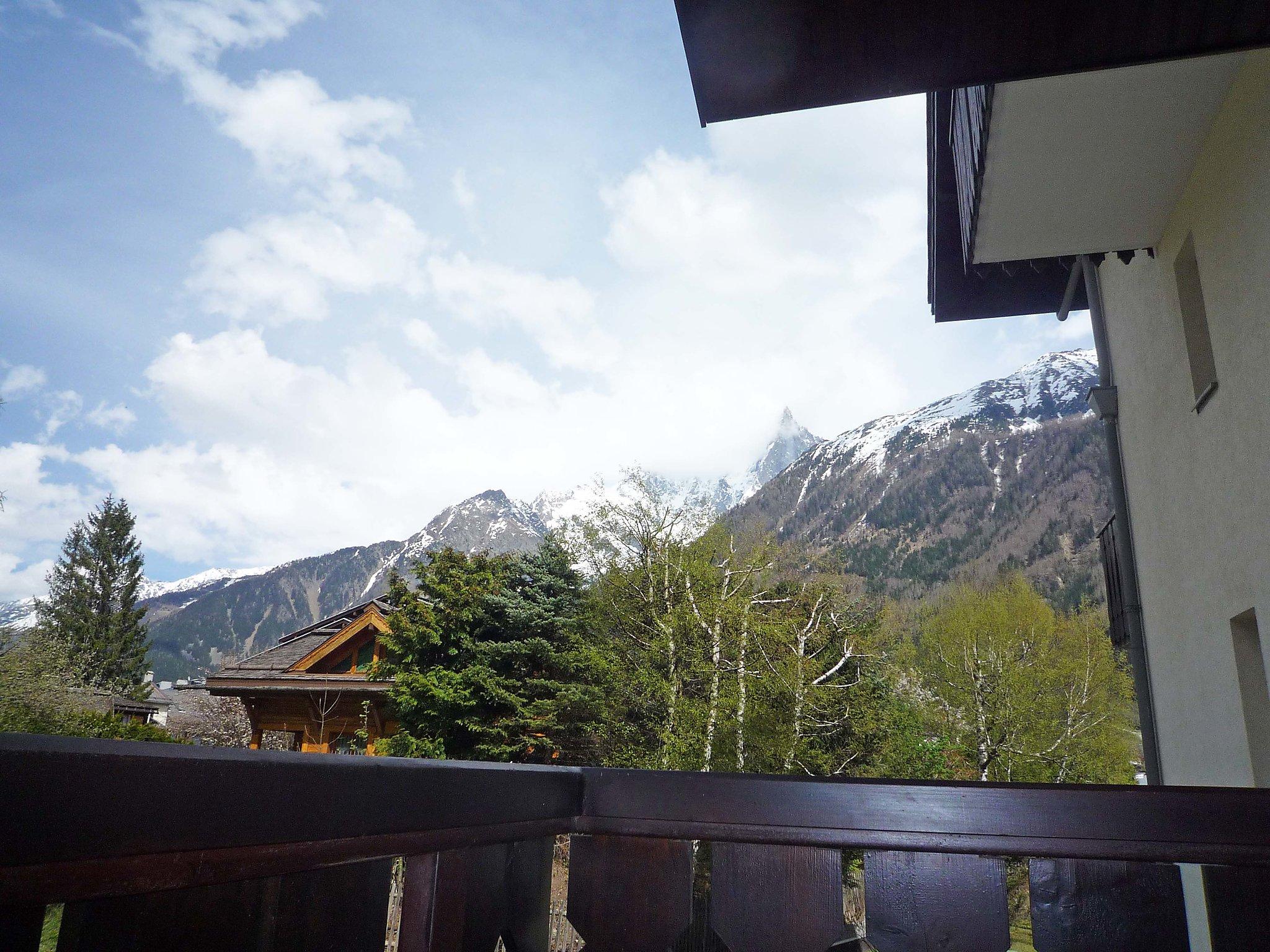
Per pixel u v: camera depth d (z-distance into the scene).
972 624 35.34
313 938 0.54
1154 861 0.87
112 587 49.72
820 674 19.88
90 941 0.37
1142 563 6.45
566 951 8.45
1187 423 5.23
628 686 19.17
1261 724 4.68
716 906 0.93
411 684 18.91
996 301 7.16
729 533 20.89
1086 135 4.23
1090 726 32.22
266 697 21.52
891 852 0.91
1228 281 4.29
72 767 0.35
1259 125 3.71
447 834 0.71
